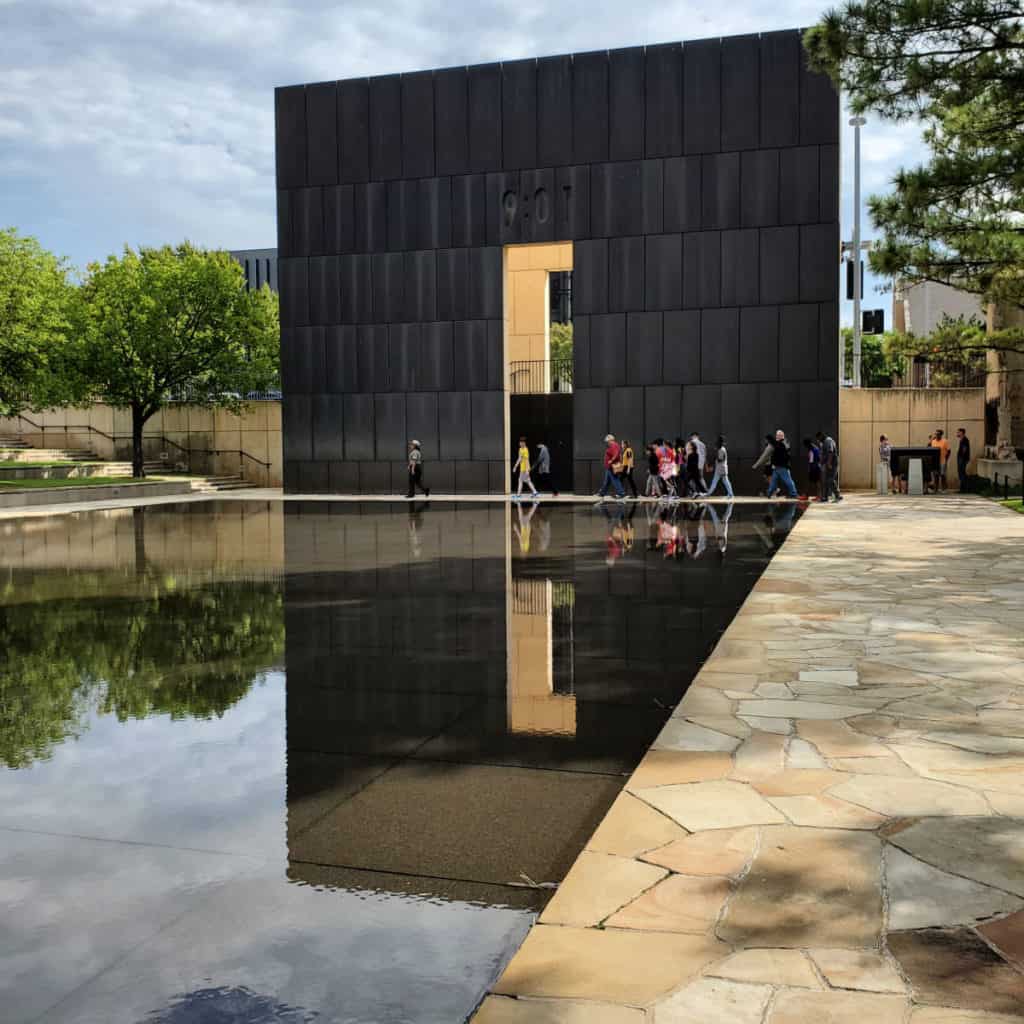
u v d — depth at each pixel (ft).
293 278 111.55
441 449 108.06
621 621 29.09
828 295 96.02
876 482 105.40
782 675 21.15
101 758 16.61
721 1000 8.86
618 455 94.17
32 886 11.69
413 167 107.04
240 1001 9.20
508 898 11.30
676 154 99.19
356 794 14.79
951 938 9.89
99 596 35.17
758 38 96.58
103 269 125.29
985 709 18.34
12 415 105.40
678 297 99.81
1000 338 74.02
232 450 133.69
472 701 20.20
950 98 53.57
